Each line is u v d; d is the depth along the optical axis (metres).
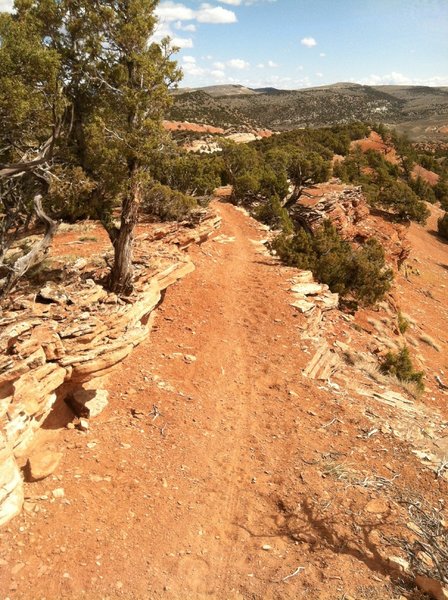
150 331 13.45
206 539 7.22
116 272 11.70
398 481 8.64
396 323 24.86
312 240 24.88
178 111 175.38
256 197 43.97
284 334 15.00
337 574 6.52
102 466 8.12
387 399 13.02
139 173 11.38
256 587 6.39
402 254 39.91
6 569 6.02
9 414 7.38
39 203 12.35
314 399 11.55
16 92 10.39
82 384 9.79
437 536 7.16
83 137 12.40
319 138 94.06
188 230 21.19
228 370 12.48
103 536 6.85
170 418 9.80
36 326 8.88
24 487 7.27
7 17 10.59
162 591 6.21
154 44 11.49
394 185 55.50
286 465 8.98
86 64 11.45
